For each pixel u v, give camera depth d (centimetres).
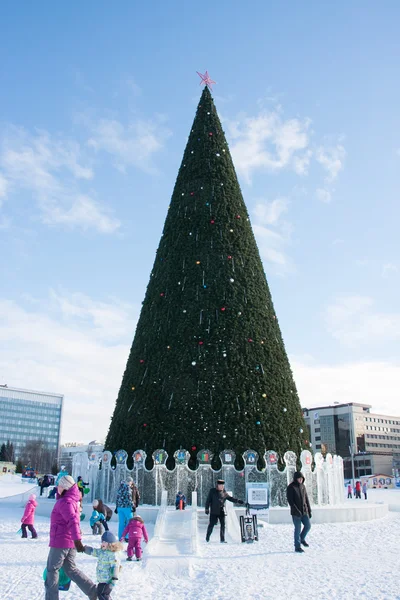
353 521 2072
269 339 2489
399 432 15775
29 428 17662
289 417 2359
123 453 2219
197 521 1683
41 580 987
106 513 1656
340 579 985
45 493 3319
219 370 2336
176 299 2522
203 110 3014
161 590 923
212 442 2212
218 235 2633
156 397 2347
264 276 2702
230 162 2903
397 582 952
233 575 1031
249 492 1944
